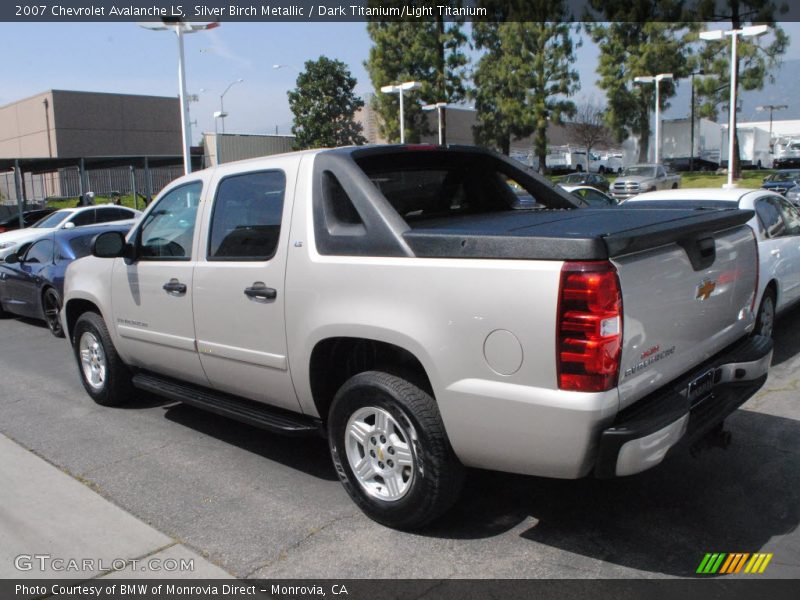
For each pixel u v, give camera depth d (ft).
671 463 14.89
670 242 11.07
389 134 131.75
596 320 9.62
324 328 12.46
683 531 12.14
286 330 13.30
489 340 10.45
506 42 126.62
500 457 10.85
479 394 10.61
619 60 136.26
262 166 14.16
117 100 174.60
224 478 14.85
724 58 119.75
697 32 124.67
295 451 16.38
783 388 19.66
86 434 17.79
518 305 10.13
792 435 16.22
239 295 14.15
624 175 102.94
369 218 12.05
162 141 183.52
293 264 13.05
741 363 12.89
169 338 16.28
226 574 11.14
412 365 12.48
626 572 10.93
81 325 19.94
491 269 10.41
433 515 11.84
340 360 13.47
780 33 110.83
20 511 13.42
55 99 164.96
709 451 15.40
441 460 11.46
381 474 12.35
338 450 12.94
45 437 17.61
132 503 13.73
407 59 123.85
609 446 9.93
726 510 12.84
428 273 11.08
